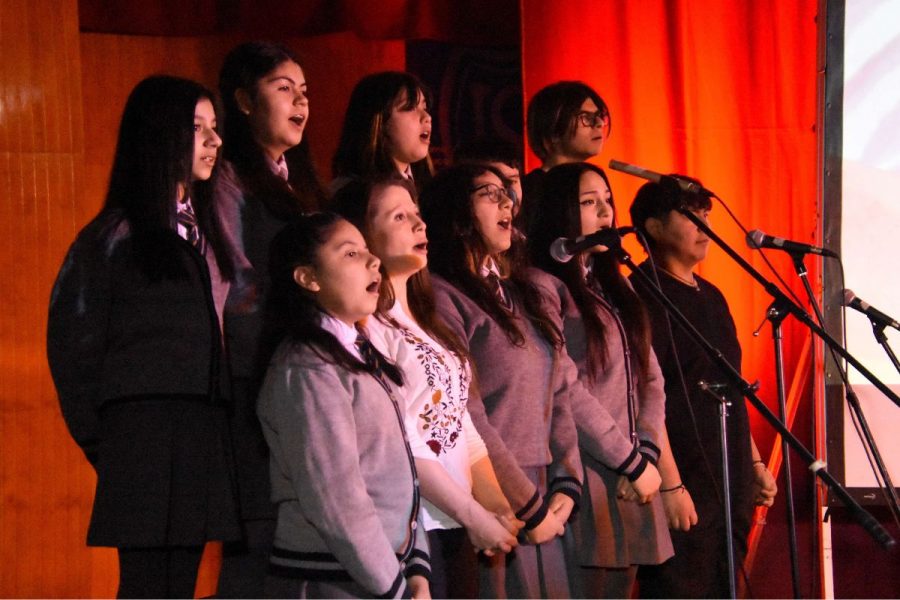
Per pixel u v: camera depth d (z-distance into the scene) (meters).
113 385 3.95
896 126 6.70
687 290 5.90
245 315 4.32
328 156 7.97
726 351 5.92
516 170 5.46
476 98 8.32
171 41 7.53
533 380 4.74
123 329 3.99
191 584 4.08
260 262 4.51
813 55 7.59
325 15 7.34
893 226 6.69
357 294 4.00
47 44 6.47
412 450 4.17
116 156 4.17
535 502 4.50
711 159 7.55
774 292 4.75
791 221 7.57
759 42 7.57
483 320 4.70
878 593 6.99
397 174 5.15
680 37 7.51
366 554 3.64
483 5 7.55
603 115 6.54
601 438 4.99
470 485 4.39
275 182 4.66
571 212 5.30
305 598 3.76
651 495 5.05
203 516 3.95
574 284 5.24
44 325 6.42
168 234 4.05
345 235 4.02
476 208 4.81
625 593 5.20
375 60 8.13
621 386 5.22
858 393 6.66
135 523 3.84
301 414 3.74
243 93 4.76
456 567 4.32
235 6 7.25
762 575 7.21
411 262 4.43
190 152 4.15
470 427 4.50
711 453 5.72
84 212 6.54
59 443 6.42
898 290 6.67
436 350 4.40
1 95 6.38
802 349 7.51
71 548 6.44
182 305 4.03
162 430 3.92
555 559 4.81
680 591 5.62
